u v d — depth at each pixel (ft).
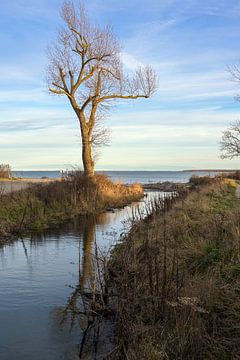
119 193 109.91
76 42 105.09
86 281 34.37
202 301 22.65
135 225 37.58
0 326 25.99
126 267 26.43
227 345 19.92
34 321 26.71
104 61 107.86
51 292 32.04
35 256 44.04
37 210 68.49
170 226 39.14
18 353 22.65
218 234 32.37
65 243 51.03
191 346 19.34
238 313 21.52
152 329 21.29
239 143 157.38
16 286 33.63
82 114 108.58
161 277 26.04
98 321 26.14
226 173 231.71
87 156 109.40
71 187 87.30
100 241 52.11
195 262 28.71
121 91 111.86
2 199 66.85
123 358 20.79
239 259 26.91
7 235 54.54
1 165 139.64
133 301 23.62
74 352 22.71
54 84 106.01
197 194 73.51
